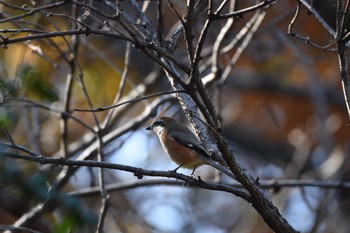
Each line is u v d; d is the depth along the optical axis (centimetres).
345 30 739
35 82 1074
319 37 1642
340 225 1562
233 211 1802
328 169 1516
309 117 1923
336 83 1878
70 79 1138
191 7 687
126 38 680
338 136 1844
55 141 1538
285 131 1944
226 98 1959
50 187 866
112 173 1733
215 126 716
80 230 827
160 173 774
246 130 1975
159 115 1196
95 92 1570
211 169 1753
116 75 1634
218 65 1124
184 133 1016
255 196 768
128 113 1596
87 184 1522
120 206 1716
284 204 1444
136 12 820
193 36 696
